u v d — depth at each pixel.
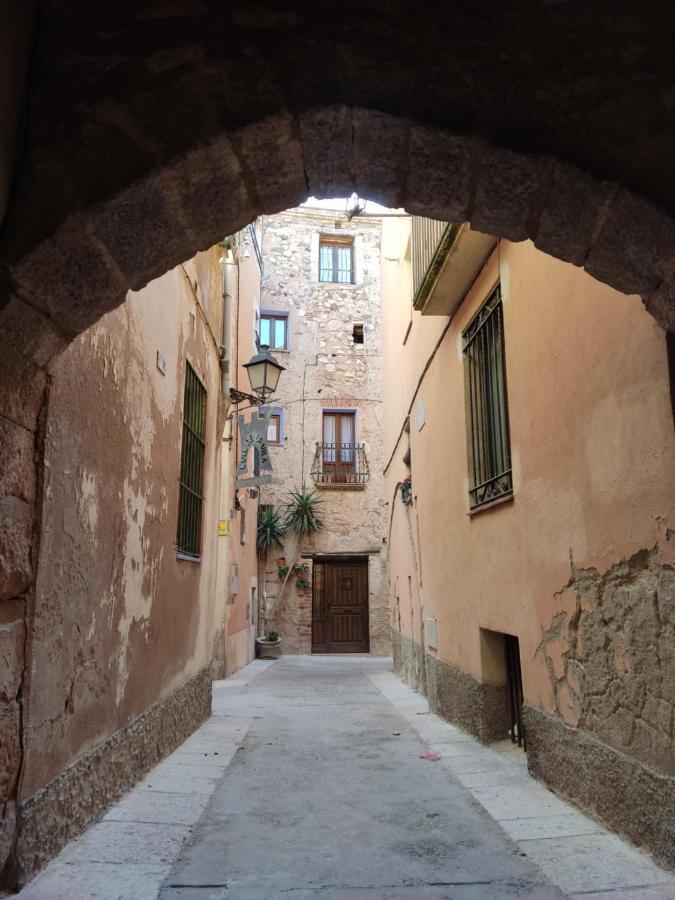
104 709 4.41
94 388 4.16
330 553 20.62
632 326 3.63
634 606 3.65
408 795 4.82
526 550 5.34
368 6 2.89
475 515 6.93
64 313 2.97
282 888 3.20
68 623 3.74
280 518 20.72
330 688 11.75
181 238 3.08
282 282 22.44
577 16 2.89
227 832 4.02
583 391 4.27
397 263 13.30
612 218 2.83
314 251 22.81
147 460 5.52
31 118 2.82
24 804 3.16
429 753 6.17
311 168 3.07
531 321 5.24
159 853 3.63
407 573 12.02
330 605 20.70
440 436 8.74
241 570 15.80
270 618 20.17
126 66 2.86
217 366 9.53
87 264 2.89
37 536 3.27
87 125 2.82
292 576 20.50
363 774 5.47
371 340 22.33
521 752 6.06
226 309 10.55
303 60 2.85
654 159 2.78
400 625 13.14
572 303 4.43
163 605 6.11
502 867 3.41
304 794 4.88
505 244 5.94
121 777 4.74
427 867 3.45
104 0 2.92
